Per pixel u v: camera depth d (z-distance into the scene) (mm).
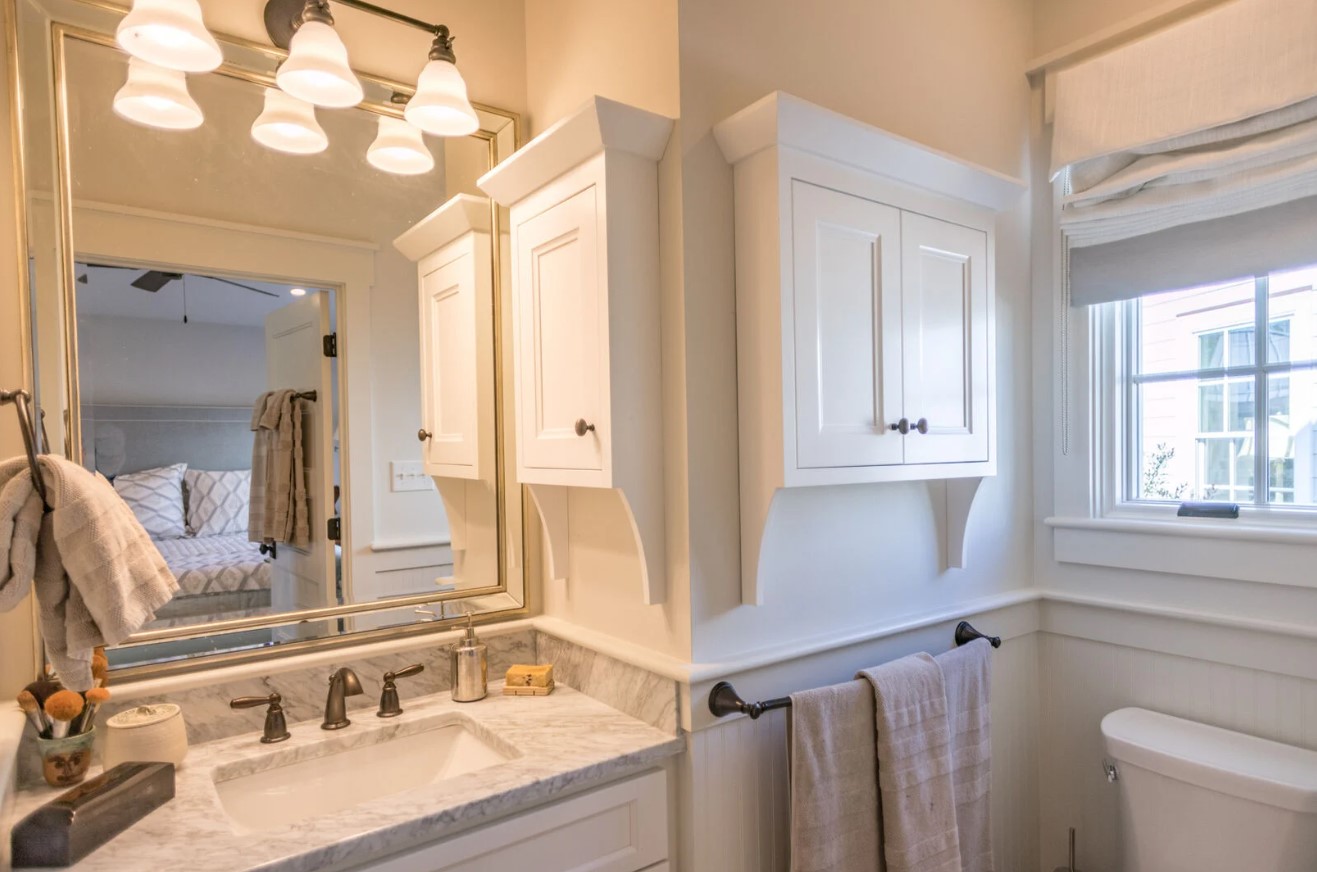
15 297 1192
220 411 1379
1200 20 1579
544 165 1377
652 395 1318
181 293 1343
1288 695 1525
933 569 1703
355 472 1529
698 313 1296
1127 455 1871
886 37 1618
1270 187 1526
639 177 1302
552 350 1411
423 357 1620
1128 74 1693
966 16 1799
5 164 1188
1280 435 1613
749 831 1360
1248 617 1575
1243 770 1404
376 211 1560
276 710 1322
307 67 1258
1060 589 1908
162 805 1073
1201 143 1595
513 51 1748
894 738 1383
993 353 1604
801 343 1268
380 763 1363
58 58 1228
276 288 1445
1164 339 1810
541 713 1424
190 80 1348
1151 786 1532
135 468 1290
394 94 1567
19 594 925
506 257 1728
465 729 1426
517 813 1135
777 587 1405
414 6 1601
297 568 1453
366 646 1500
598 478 1288
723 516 1330
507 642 1670
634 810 1255
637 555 1415
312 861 950
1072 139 1793
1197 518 1706
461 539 1653
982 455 1572
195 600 1337
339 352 1517
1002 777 1836
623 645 1446
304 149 1476
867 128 1296
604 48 1477
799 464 1259
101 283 1267
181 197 1344
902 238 1422
